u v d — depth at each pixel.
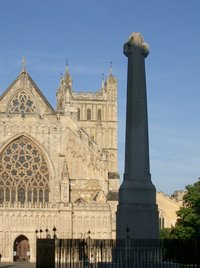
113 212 142.62
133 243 48.81
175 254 51.19
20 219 140.00
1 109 153.12
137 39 56.28
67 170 144.62
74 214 141.00
